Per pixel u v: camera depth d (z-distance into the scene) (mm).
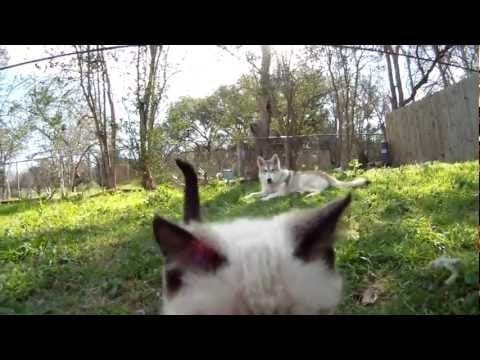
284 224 1071
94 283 3227
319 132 15625
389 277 2832
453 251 3047
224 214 5531
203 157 13859
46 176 14320
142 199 8109
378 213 4402
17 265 3857
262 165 7820
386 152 12930
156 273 3191
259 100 11164
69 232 5195
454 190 4977
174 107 13484
